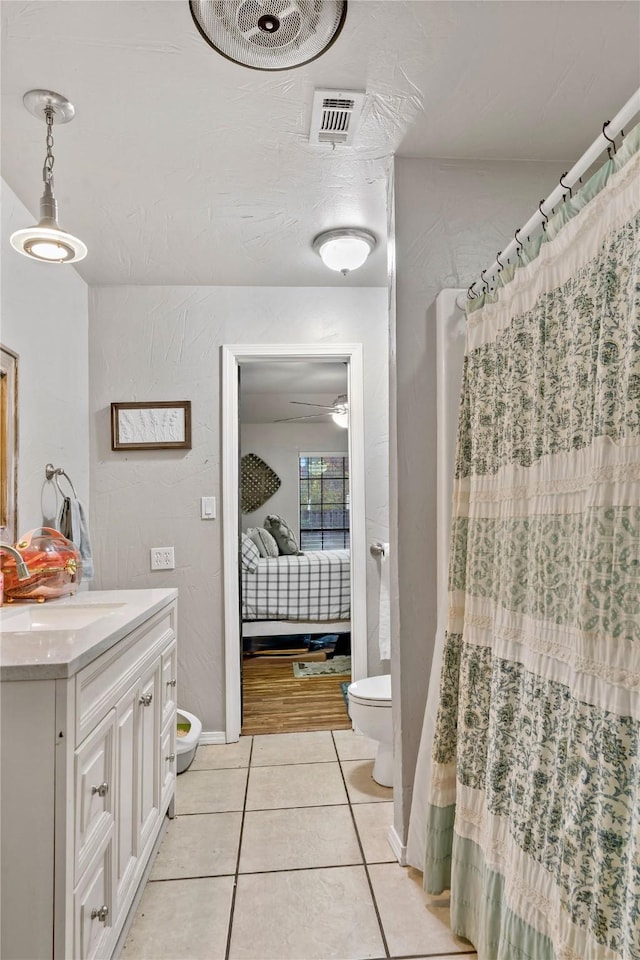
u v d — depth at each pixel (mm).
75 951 1147
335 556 5098
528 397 1425
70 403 2715
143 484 2998
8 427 2031
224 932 1594
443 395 1902
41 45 1444
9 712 1103
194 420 3027
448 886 1649
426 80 1609
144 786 1739
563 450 1264
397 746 1973
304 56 1488
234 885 1797
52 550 2088
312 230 2469
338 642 5027
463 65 1558
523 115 1788
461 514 1744
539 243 1407
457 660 1703
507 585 1431
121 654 1511
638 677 989
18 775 1100
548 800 1217
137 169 1990
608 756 1014
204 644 2990
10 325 2070
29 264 2244
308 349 3088
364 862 1913
